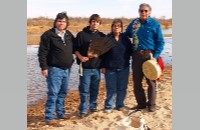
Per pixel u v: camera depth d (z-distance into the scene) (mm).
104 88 8023
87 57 5602
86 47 5613
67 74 5547
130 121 5176
